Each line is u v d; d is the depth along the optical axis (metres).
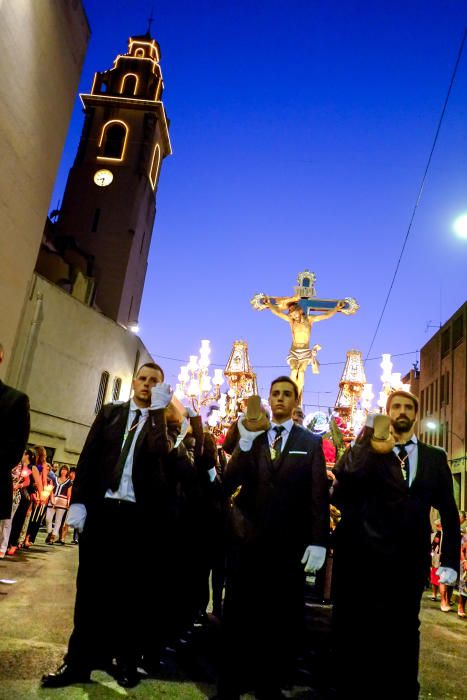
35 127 13.59
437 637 6.32
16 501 8.58
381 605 2.99
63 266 25.45
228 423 12.02
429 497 3.23
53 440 20.12
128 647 3.27
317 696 3.45
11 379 17.61
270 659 3.16
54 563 8.52
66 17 14.80
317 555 3.14
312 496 3.33
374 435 3.21
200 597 5.22
